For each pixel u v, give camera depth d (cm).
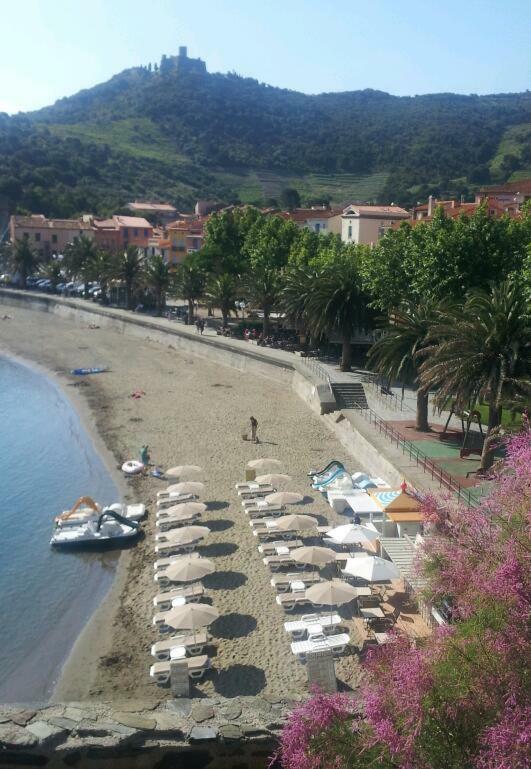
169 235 13825
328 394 5112
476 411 3597
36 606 2659
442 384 3397
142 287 10750
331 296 5647
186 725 1452
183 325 9162
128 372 7231
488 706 968
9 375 7288
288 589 2600
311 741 1073
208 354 7794
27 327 10644
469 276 4675
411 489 2911
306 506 3416
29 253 13712
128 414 5484
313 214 12712
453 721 978
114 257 11225
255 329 8200
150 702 1556
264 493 3594
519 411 2847
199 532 2928
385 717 1016
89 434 4969
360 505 3000
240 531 3162
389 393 5075
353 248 7031
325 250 7281
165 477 3997
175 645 2223
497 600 1006
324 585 2345
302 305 6506
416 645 1142
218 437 4725
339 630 2341
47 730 1438
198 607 2267
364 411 4684
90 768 1410
